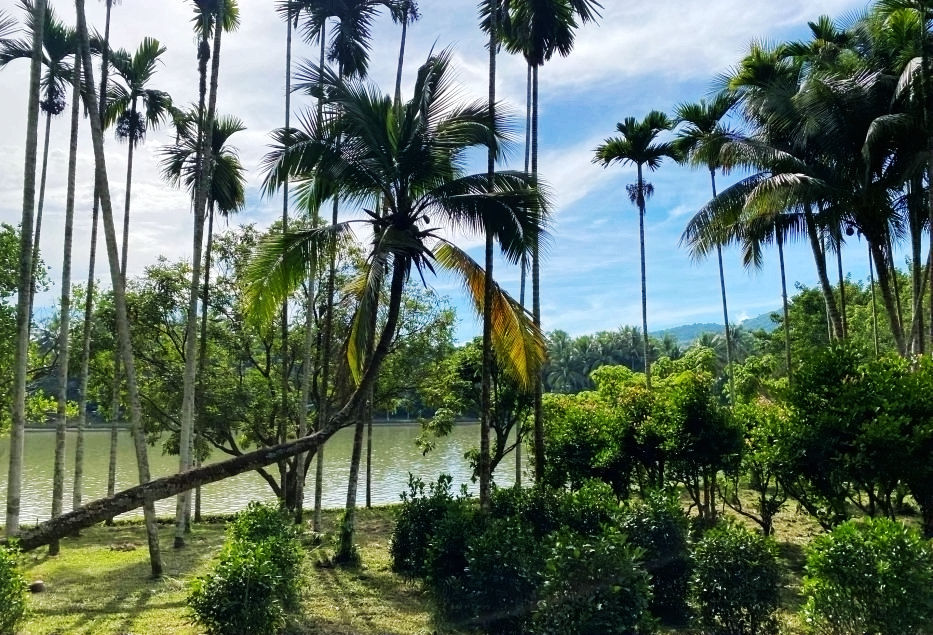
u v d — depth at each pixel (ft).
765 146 48.06
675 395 39.70
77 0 33.73
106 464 103.30
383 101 28.73
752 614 22.52
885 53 48.42
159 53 49.93
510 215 27.99
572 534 22.17
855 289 124.98
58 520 23.56
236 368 65.41
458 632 25.20
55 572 37.09
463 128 29.94
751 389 95.91
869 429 28.04
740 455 37.96
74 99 41.86
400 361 63.41
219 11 41.63
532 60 42.50
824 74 46.26
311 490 82.02
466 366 61.52
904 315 100.83
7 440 144.05
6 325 53.21
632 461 41.16
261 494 81.25
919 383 29.40
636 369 233.35
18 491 33.68
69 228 44.37
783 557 36.40
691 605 24.91
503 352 34.55
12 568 21.84
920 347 49.06
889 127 42.24
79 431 51.39
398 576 35.04
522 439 62.08
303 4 48.29
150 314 57.72
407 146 28.91
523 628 22.38
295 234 28.48
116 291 34.88
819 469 30.60
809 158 49.65
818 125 45.47
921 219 49.65
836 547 20.56
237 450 62.85
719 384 155.74
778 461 31.58
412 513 33.86
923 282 48.93
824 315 111.96
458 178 30.99
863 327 107.45
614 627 19.98
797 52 54.70
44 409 64.18
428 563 27.20
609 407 48.49
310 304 50.01
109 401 63.57
